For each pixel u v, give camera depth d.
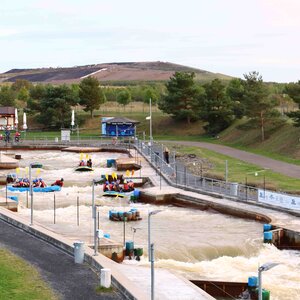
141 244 52.12
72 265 40.22
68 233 51.75
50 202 72.44
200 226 60.22
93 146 140.25
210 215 65.69
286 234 54.03
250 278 40.22
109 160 109.81
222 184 76.62
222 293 40.78
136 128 172.38
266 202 64.88
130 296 33.56
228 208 65.56
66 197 76.00
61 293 34.50
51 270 39.00
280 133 123.12
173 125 170.88
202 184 78.00
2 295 33.53
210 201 68.31
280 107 165.62
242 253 51.56
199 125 168.12
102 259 40.69
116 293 34.62
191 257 50.19
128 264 44.88
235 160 106.06
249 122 131.25
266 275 44.44
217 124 156.12
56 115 180.50
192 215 65.69
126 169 103.25
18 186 81.31
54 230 53.34
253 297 39.78
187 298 34.59
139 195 74.81
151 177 88.75
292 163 98.94
